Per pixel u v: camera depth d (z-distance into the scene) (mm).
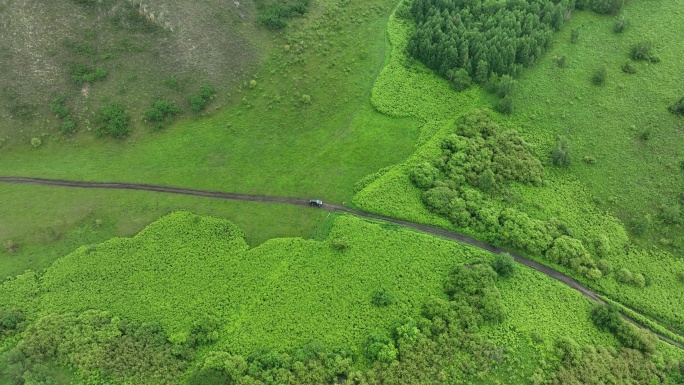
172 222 82188
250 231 82562
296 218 84438
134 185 88125
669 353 68938
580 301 74188
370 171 90625
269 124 97000
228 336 68875
